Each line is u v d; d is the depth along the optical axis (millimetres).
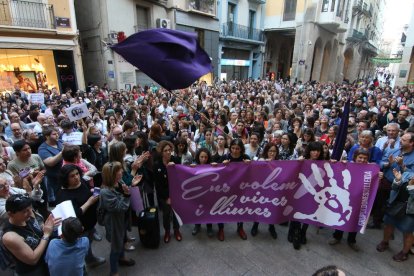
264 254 3391
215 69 21844
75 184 2793
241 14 23625
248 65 26250
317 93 13625
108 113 6934
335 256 3354
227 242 3631
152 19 16422
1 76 11250
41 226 2422
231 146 3650
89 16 15234
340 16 24578
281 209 3533
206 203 3518
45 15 11617
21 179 3021
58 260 2127
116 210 2674
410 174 3070
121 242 2865
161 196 3555
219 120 5895
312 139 4418
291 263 3232
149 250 3455
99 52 15477
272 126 6219
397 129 3912
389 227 3340
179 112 7531
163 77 2811
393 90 15578
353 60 36031
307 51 23984
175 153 4266
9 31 10586
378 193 3818
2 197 2533
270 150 3854
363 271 3098
